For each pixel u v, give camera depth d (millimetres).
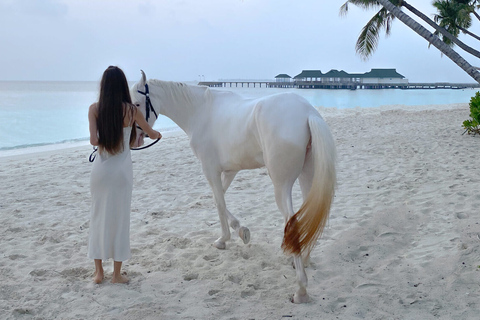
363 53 16453
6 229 4992
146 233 4836
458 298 3062
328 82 103250
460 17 13102
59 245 4500
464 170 6996
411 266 3648
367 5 15031
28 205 6125
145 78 3908
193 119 3979
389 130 12719
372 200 5723
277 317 2932
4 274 3711
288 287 3404
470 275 3361
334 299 3166
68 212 5777
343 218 5039
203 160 3945
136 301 3193
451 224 4531
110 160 3320
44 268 3832
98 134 3273
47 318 2963
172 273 3736
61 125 20469
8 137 16453
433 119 15609
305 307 3043
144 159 9891
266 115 3180
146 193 6742
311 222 2846
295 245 2914
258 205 5871
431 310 2938
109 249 3398
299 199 6137
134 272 3717
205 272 3723
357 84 103500
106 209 3344
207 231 4859
